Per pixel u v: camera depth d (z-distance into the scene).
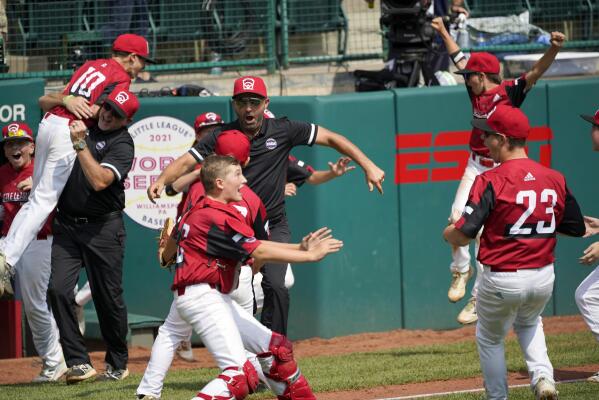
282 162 25.25
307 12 42.69
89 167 25.42
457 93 37.53
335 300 36.81
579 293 23.67
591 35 43.69
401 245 37.41
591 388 22.88
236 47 41.78
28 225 26.92
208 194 19.45
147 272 36.97
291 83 42.19
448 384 24.94
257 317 33.03
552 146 38.47
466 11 42.88
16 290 34.34
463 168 37.66
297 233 36.41
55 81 39.94
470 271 31.91
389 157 37.16
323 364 29.67
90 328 35.25
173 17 41.16
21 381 29.72
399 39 39.50
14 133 31.16
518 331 20.42
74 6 39.91
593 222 21.30
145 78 41.50
